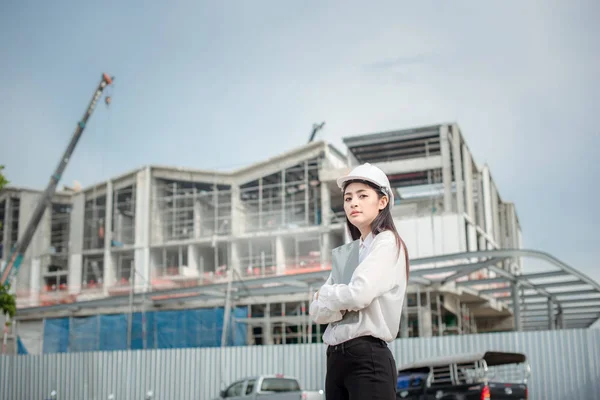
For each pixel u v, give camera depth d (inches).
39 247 2471.7
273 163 2234.3
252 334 1943.9
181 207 2443.4
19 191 2554.1
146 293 1684.3
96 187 2442.2
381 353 125.1
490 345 939.3
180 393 1085.1
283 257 2139.5
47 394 1139.3
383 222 131.8
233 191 2273.6
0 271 2405.3
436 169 2087.8
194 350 1096.2
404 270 130.0
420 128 2063.2
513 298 1373.0
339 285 124.7
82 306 1866.4
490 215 2394.2
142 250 2285.9
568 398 900.6
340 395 128.8
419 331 1557.6
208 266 2364.7
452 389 605.6
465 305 1891.0
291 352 1043.9
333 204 2370.8
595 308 1749.5
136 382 1110.4
